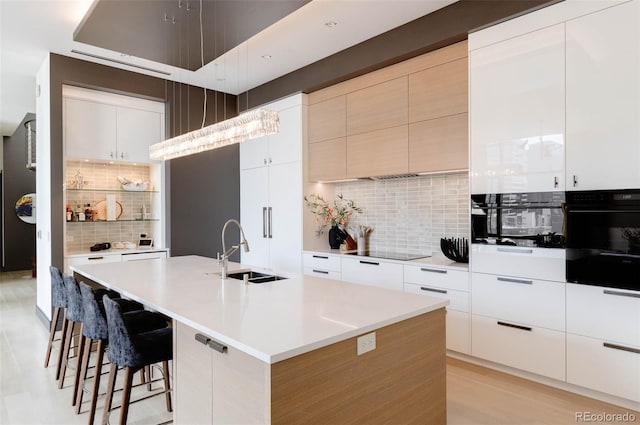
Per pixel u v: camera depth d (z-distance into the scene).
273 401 1.44
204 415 1.85
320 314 1.93
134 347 2.19
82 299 2.86
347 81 4.46
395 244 4.52
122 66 4.74
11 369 3.44
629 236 2.50
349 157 4.45
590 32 2.67
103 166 5.16
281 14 3.14
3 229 9.20
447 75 3.56
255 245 5.59
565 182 2.78
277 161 5.23
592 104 2.66
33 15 3.51
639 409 2.57
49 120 4.37
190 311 2.00
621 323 2.56
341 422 1.65
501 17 3.05
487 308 3.20
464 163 3.45
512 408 2.64
